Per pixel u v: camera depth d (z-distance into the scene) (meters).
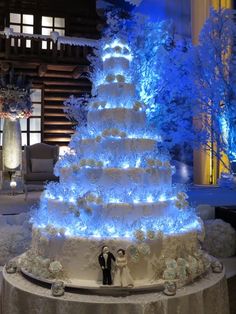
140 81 8.51
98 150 2.81
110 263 2.45
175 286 2.45
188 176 11.94
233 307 3.19
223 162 8.68
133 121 2.89
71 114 9.28
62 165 3.00
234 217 4.88
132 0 11.26
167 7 13.45
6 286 2.73
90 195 2.58
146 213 2.63
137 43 8.95
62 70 11.31
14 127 8.61
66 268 2.59
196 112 8.77
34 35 10.30
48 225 2.65
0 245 4.19
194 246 2.87
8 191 8.08
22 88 8.68
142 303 2.30
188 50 8.80
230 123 8.18
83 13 13.00
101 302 2.31
